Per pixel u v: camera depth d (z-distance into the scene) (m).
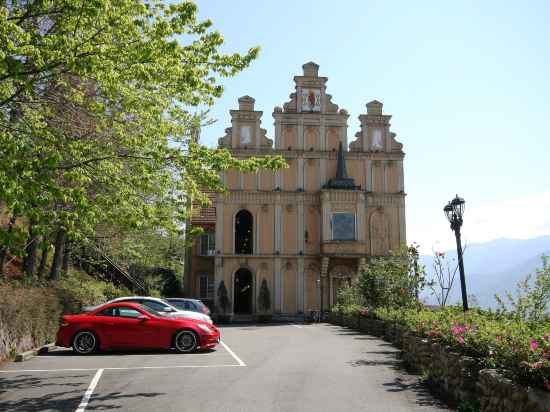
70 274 28.28
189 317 17.69
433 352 11.37
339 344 20.31
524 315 11.56
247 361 14.90
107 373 12.69
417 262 21.81
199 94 12.44
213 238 47.75
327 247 41.91
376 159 44.53
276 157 12.28
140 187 11.73
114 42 10.34
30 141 10.05
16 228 8.78
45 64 9.23
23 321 15.94
